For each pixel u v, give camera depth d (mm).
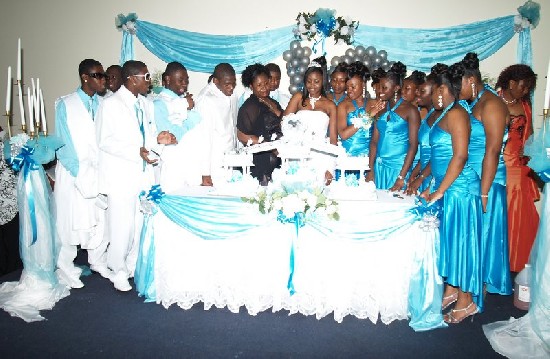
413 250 2891
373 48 5125
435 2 5293
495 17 5227
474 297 3008
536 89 5238
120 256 3514
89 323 3049
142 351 2678
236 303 3137
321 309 3023
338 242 2934
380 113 3850
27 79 5945
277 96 5129
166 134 3377
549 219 2641
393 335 2854
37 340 2828
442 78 2859
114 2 5715
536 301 2682
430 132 3016
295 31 5316
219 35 5539
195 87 5734
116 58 5809
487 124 2811
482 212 2883
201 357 2605
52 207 3680
